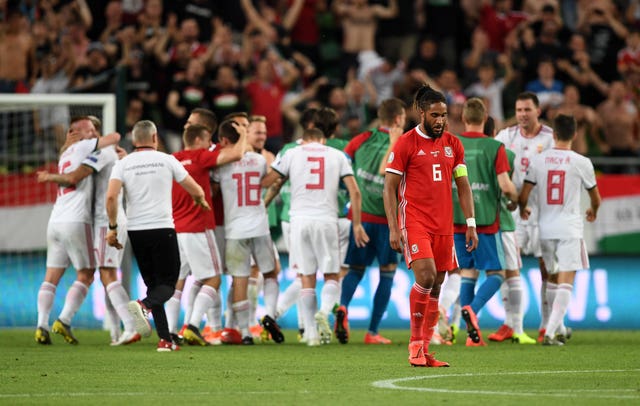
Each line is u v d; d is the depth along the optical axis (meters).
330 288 37.84
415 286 27.03
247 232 38.38
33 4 65.31
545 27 68.12
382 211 39.03
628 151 65.25
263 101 63.09
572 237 37.84
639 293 52.53
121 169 33.84
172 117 61.19
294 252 38.09
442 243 27.03
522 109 41.25
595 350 35.22
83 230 38.31
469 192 27.69
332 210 37.97
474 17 71.88
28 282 51.16
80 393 22.14
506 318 41.16
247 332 38.50
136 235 33.75
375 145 39.19
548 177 38.03
